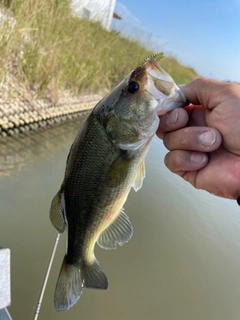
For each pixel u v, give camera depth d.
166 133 0.24
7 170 0.79
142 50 2.03
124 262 0.59
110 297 0.51
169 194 0.88
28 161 0.88
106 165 0.24
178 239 0.71
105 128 0.23
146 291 0.55
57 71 1.25
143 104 0.23
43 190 0.75
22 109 1.05
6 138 0.96
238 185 0.22
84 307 0.48
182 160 0.23
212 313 0.54
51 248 0.58
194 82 0.23
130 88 0.23
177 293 0.56
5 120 0.97
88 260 0.25
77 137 0.24
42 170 0.85
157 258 0.63
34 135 1.07
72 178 0.24
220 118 0.21
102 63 1.67
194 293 0.57
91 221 0.25
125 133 0.23
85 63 1.50
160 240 0.69
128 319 0.48
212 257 0.68
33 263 0.53
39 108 1.14
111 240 0.25
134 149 0.24
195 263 0.65
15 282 0.48
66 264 0.25
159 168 1.04
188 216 0.80
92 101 1.60
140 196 0.82
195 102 0.24
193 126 0.23
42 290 0.40
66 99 1.37
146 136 0.23
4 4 1.04
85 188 0.24
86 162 0.24
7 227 0.59
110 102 0.23
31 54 1.11
